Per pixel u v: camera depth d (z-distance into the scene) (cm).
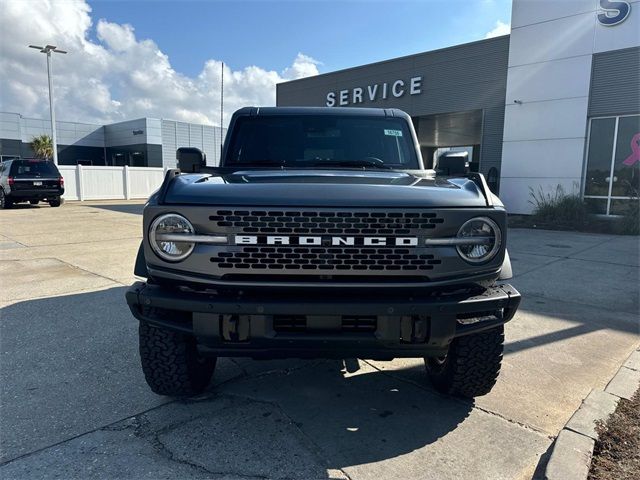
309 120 402
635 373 342
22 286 612
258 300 228
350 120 403
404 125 405
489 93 1736
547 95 1529
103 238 1055
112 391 322
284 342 235
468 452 254
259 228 229
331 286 229
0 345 406
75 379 340
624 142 1402
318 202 230
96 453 249
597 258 844
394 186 256
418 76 1930
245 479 229
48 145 4034
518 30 1566
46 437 264
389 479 230
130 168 2725
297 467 239
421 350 245
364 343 237
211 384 335
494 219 242
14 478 227
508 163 1638
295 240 229
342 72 2203
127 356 383
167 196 240
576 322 477
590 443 249
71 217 1545
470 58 1773
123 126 4188
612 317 494
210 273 231
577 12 1438
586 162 1482
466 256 240
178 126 4072
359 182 271
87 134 4403
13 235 1095
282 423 282
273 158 386
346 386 335
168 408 299
